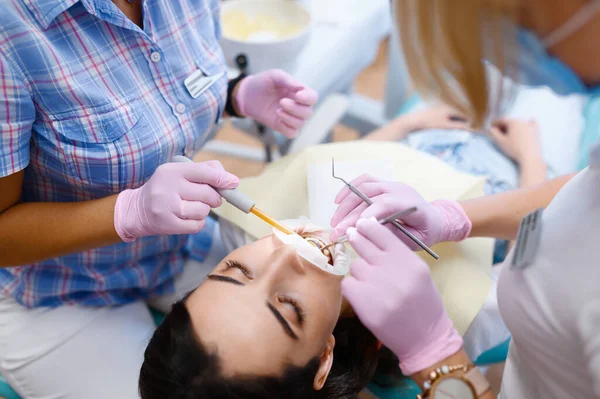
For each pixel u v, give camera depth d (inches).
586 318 25.1
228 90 52.4
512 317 30.3
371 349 41.6
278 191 50.1
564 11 22.0
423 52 24.4
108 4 35.3
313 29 66.2
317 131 63.3
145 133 39.6
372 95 111.1
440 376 31.9
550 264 27.6
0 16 32.1
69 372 47.5
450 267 46.4
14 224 39.6
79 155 37.5
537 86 27.0
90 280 47.8
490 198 45.5
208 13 45.9
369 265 33.4
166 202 37.6
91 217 39.4
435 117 61.7
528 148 57.3
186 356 34.1
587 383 26.9
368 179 43.9
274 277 35.8
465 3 21.7
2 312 48.3
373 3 69.1
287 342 34.9
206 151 93.4
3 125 33.2
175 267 51.7
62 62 35.0
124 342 48.7
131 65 38.9
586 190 27.6
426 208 41.9
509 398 33.9
